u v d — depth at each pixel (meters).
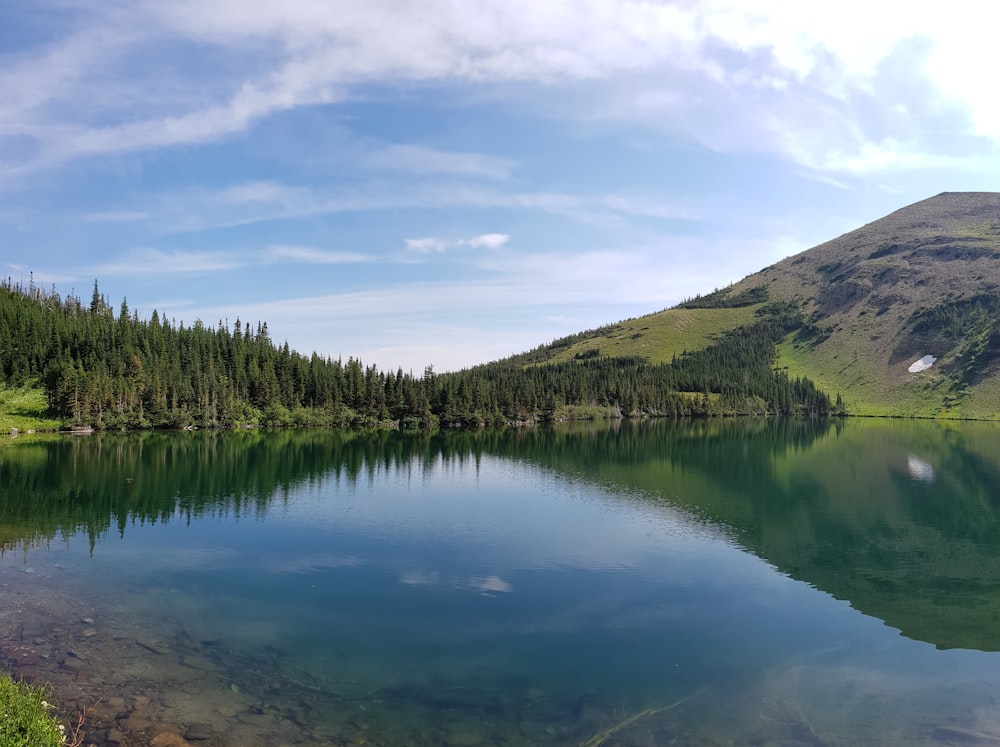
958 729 19.31
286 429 169.38
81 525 45.72
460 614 28.36
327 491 62.62
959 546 43.47
